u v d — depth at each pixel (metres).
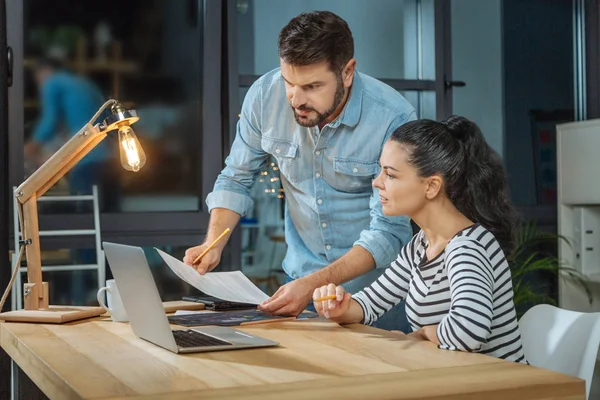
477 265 1.64
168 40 3.81
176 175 3.82
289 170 2.37
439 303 1.76
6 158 3.46
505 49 4.27
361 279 2.41
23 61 3.58
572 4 4.42
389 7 4.07
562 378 1.29
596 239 4.12
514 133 4.32
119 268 1.68
